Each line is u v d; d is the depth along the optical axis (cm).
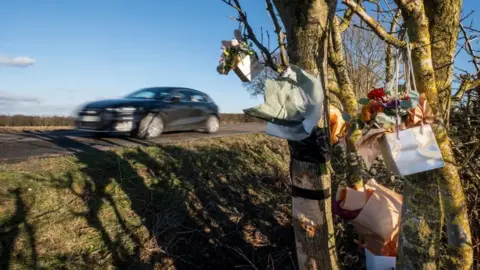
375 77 471
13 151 575
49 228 355
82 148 618
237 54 200
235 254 392
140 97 836
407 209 174
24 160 487
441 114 171
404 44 165
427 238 169
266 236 426
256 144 757
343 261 300
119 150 543
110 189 433
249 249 401
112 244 367
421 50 165
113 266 346
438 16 174
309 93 143
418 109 154
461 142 261
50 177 416
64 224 366
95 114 733
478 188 254
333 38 237
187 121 881
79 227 371
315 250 183
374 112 155
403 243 177
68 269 326
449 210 169
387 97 156
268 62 199
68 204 391
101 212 397
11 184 384
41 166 445
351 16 266
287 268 360
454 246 172
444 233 262
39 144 657
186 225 420
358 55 489
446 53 177
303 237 184
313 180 179
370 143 162
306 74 144
